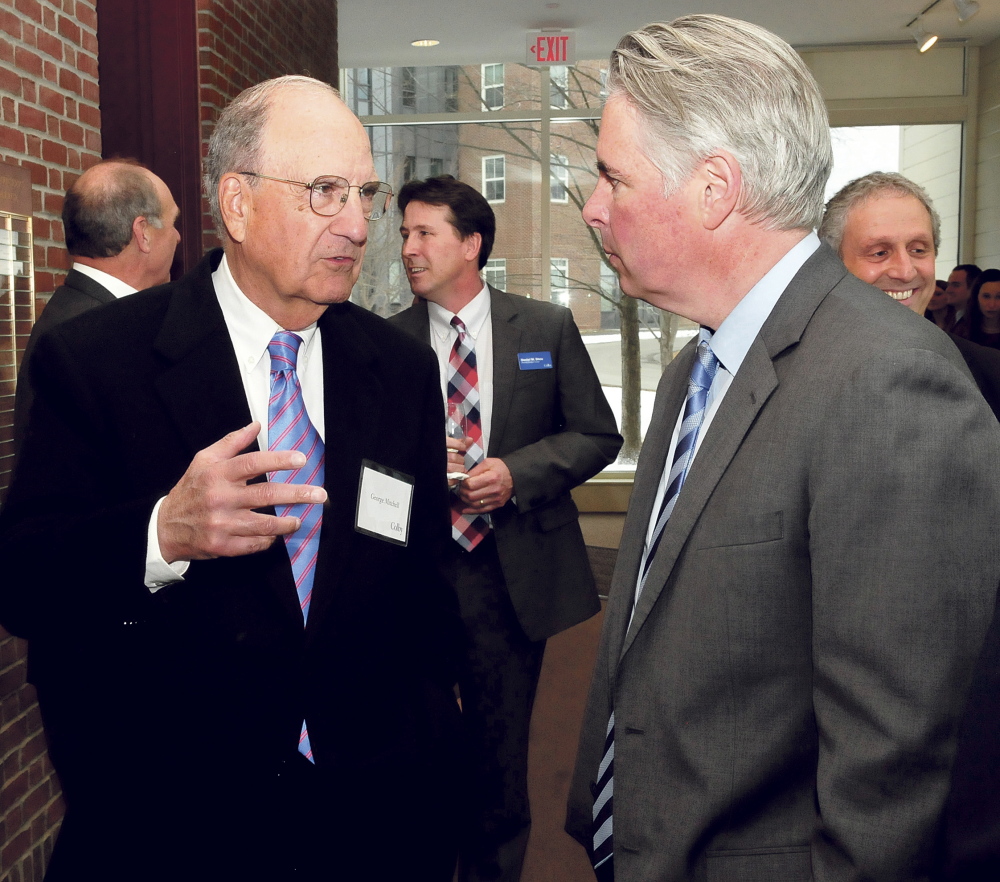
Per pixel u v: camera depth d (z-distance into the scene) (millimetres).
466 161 7145
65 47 2629
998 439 850
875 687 828
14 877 2283
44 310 2258
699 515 992
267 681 1121
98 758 1136
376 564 1217
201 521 962
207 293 1214
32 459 1116
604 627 1221
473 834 2225
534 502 2234
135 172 2393
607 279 7152
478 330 2400
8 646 2266
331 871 1151
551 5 5777
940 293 5520
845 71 7008
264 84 1158
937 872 626
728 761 944
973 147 7051
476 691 2270
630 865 1009
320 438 1231
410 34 6328
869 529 841
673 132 996
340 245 1126
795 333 971
